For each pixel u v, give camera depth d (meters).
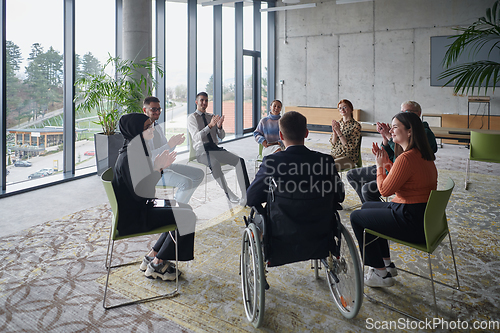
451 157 6.50
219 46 7.98
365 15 9.09
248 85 9.48
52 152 4.89
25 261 2.59
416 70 8.69
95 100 4.70
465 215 3.51
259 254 1.77
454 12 8.14
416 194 2.00
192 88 7.41
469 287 2.27
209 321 1.93
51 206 3.81
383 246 2.32
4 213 3.58
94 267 2.53
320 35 9.70
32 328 1.85
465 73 4.09
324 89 9.87
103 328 1.86
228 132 8.77
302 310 2.04
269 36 10.20
